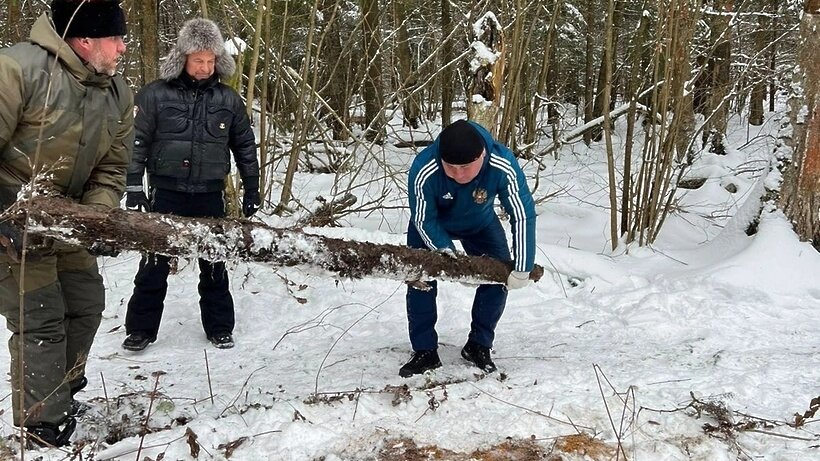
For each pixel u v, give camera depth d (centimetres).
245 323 485
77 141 264
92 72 265
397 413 303
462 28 857
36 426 271
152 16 890
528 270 352
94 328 305
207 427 278
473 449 271
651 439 276
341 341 451
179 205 421
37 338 269
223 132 419
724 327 461
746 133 1378
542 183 1003
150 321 429
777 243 557
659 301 505
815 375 353
